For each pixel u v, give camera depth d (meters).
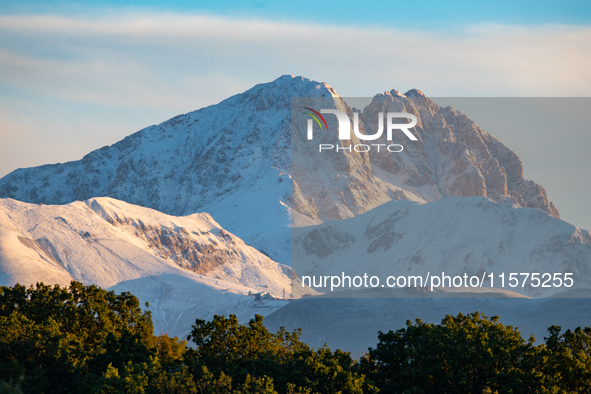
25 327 94.38
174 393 78.62
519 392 80.25
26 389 81.00
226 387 80.69
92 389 77.00
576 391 80.88
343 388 83.94
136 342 94.25
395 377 91.69
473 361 86.81
